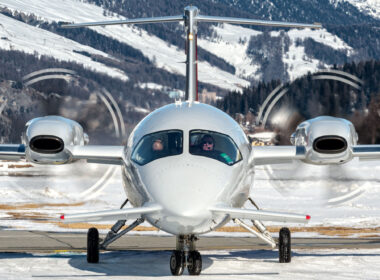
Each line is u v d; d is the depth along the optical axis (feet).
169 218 68.64
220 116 84.38
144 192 72.90
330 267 82.17
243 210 69.26
